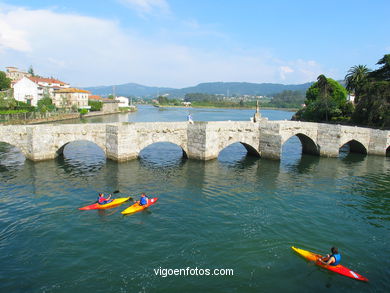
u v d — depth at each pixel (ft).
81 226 66.95
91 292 45.62
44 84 460.55
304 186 102.83
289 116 544.62
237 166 128.88
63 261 53.36
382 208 83.76
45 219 69.97
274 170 124.67
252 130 147.02
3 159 126.52
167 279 49.19
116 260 54.03
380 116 198.80
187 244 60.08
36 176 102.42
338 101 279.90
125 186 95.09
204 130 129.70
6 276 48.73
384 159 158.30
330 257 53.21
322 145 162.30
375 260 57.16
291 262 55.01
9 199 81.46
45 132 120.47
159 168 119.34
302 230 68.23
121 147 122.72
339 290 48.01
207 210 77.77
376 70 243.19
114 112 529.86
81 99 441.27
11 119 230.07
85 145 167.43
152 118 394.52
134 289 46.55
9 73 463.42
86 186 93.81
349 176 118.93
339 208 82.79
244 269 52.54
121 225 67.92
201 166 125.18
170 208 78.38
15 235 62.18
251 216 74.90
